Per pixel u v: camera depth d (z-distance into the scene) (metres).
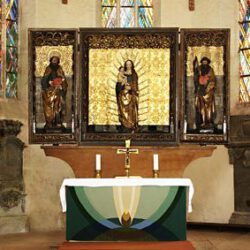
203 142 12.39
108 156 12.52
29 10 13.73
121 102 12.52
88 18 14.00
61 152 12.48
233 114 13.59
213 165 13.45
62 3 13.85
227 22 13.88
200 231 12.98
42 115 12.38
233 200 13.22
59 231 13.20
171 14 14.11
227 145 13.25
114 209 9.73
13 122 12.95
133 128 12.53
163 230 9.71
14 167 13.05
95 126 12.52
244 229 12.84
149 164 12.54
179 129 12.48
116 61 12.56
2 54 13.45
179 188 9.73
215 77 12.35
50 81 12.36
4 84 13.41
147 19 14.40
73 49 12.40
